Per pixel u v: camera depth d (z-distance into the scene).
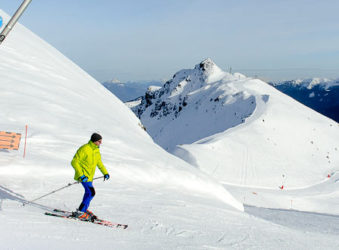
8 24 7.09
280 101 164.00
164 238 6.08
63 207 6.99
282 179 90.50
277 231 9.57
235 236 7.46
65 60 37.22
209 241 6.55
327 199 77.00
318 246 8.54
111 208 7.76
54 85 21.33
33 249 4.00
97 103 24.53
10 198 6.90
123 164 12.28
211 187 14.42
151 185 11.87
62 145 11.96
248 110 168.75
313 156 115.50
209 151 98.44
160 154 16.88
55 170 9.64
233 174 87.06
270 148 112.44
